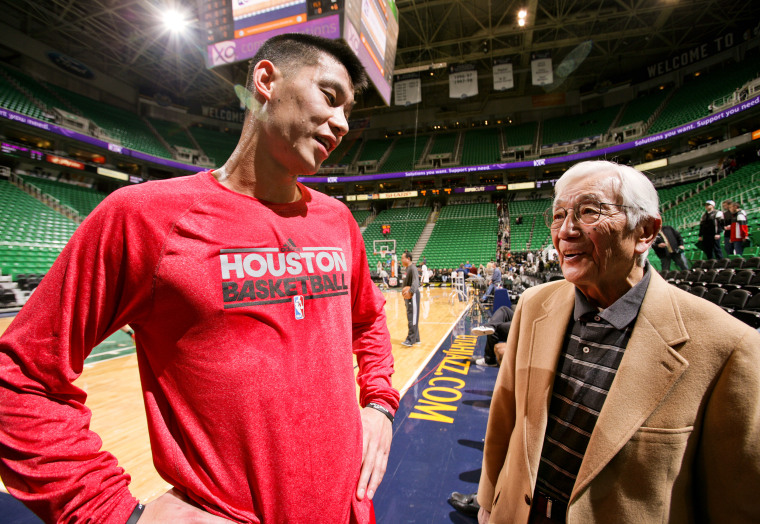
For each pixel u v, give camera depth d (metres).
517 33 17.03
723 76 18.27
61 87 18.61
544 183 20.92
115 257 0.55
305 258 0.69
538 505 0.93
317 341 0.67
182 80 20.91
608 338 0.88
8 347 0.50
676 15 16.67
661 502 0.73
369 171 25.33
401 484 1.93
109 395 3.26
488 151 24.17
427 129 26.77
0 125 14.98
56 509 0.47
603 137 21.23
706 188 15.68
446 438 2.41
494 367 4.07
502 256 18.20
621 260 0.85
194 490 0.55
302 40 0.67
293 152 0.66
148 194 0.58
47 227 13.12
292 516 0.58
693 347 0.76
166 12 14.51
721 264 5.09
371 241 22.31
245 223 0.63
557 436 0.92
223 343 0.57
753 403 0.68
